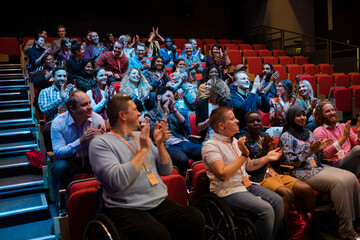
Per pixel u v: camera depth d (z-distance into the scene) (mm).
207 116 3578
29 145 3998
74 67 5062
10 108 5125
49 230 2816
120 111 2133
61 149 2652
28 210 2943
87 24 10195
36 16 9695
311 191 2711
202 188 2771
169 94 3510
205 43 10234
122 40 6332
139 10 10766
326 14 10672
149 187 2086
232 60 8250
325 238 2852
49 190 3334
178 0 11211
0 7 9344
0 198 3195
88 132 2566
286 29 10766
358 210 2867
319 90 6844
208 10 11672
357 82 7488
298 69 7652
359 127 3340
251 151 2861
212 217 2521
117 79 5293
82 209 2225
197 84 4871
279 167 3020
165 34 11141
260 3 11430
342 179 2775
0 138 4160
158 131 2215
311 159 3002
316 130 3449
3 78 6457
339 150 3238
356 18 9688
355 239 2754
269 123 4492
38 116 4406
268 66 5613
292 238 2602
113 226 1850
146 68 5316
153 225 1918
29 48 6102
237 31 12078
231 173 2373
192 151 3289
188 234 2064
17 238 2682
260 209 2344
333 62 8930
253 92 3740
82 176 2699
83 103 2697
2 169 3475
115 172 1923
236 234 2396
